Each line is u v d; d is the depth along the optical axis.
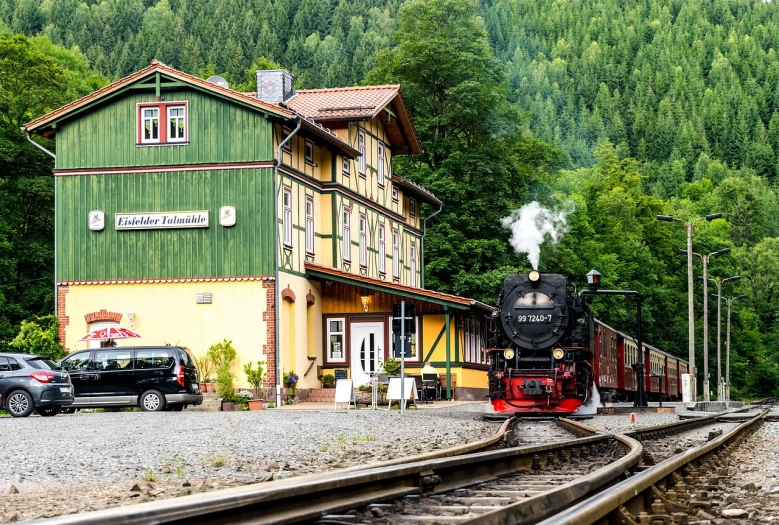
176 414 27.22
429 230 55.84
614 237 78.81
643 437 20.05
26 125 36.16
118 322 35.38
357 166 42.38
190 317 35.09
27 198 50.69
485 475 11.69
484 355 45.28
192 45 145.50
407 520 8.16
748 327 102.19
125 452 15.31
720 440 16.44
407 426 22.59
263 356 34.59
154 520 6.12
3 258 47.12
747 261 133.25
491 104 58.44
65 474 12.47
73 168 35.88
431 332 39.12
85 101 35.62
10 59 51.44
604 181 103.62
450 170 56.59
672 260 88.38
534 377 29.84
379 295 39.06
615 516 7.53
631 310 72.75
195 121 35.44
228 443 17.05
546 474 12.47
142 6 160.12
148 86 35.44
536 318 30.59
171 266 35.31
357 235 41.97
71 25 148.00
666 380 57.66
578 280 65.31
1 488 11.09
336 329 39.44
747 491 10.93
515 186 60.25
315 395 36.94
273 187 34.91
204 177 35.28
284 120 35.09
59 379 27.33
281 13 172.12
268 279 34.72
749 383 107.38
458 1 58.31
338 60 151.50
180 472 12.38
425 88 58.97
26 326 35.22
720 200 160.88
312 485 8.00
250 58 154.50
